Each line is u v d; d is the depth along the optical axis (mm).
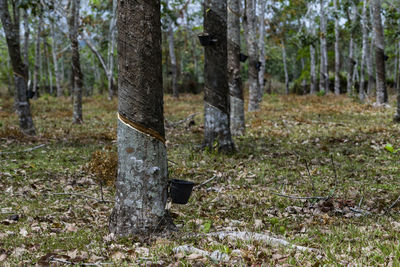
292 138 12094
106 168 7367
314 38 27469
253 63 20000
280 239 4164
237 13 11867
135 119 4141
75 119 16500
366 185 6961
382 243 4031
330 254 3678
